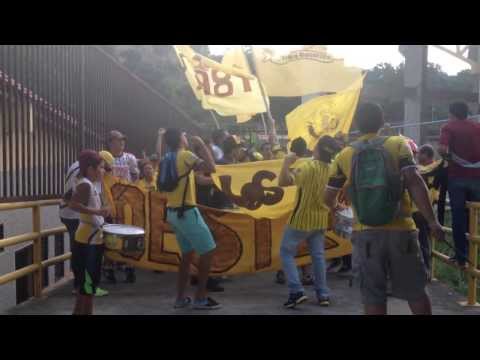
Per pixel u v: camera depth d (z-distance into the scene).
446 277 9.57
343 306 7.73
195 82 11.59
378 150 5.15
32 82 8.38
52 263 8.38
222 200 9.48
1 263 7.48
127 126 13.16
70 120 9.85
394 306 7.55
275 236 8.80
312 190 7.47
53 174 9.16
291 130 10.57
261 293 8.60
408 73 17.52
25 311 7.32
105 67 11.73
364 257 5.23
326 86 12.05
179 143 7.28
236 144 9.93
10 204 7.06
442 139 8.03
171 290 8.75
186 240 7.39
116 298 8.18
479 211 8.05
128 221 8.80
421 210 5.05
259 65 12.04
